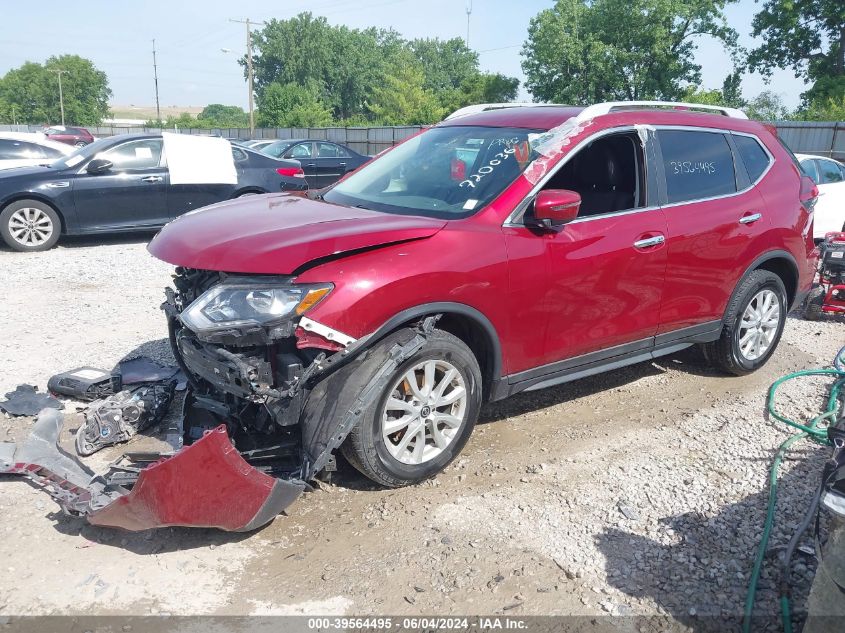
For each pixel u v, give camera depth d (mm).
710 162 4836
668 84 40969
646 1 39188
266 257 3193
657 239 4332
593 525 3414
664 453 4152
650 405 4844
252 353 3268
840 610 2250
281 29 84562
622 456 4105
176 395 4637
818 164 10477
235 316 3166
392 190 4297
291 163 11328
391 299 3309
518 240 3768
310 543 3234
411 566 3090
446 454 3719
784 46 40469
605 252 4090
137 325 6219
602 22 41000
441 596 2916
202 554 3145
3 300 6984
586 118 4230
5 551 3109
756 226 4953
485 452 4102
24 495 3547
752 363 5320
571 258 3943
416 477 3617
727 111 5230
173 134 10492
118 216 10055
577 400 4898
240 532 3277
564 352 4113
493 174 4012
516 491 3695
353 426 3258
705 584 3020
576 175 4379
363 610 2830
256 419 3514
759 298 5227
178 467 2893
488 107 5137
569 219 3727
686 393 5062
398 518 3428
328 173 18203
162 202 10250
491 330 3725
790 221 5219
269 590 2930
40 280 7879
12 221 9562
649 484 3799
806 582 3014
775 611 2857
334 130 42500
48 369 5117
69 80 103500
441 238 3551
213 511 3008
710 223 4641
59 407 4438
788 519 3463
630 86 41594
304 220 3641
